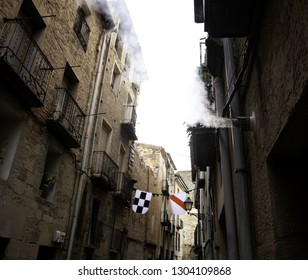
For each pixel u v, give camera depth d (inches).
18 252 259.6
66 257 349.4
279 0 78.3
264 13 93.1
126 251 629.0
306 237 80.5
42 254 319.0
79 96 399.2
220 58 202.1
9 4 248.1
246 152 125.8
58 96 331.6
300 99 62.7
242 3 99.1
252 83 112.3
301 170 88.0
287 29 71.4
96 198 458.3
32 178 282.8
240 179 120.3
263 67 95.1
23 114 269.0
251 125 112.7
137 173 743.1
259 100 100.5
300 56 62.7
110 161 494.6
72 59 377.1
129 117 614.2
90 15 446.9
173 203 569.0
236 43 159.0
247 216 114.0
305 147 81.8
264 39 93.9
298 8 64.0
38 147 293.9
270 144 85.7
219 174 242.4
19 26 267.7
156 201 981.2
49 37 314.5
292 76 67.6
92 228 454.6
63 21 351.6
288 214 83.4
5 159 255.1
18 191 261.0
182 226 1544.0
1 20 238.2
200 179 519.8
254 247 110.9
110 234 524.4
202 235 621.0
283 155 87.1
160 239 1008.9
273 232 84.0
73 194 376.5
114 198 548.4
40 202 297.4
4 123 269.3
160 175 1064.2
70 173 369.1
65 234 351.6
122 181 558.3
